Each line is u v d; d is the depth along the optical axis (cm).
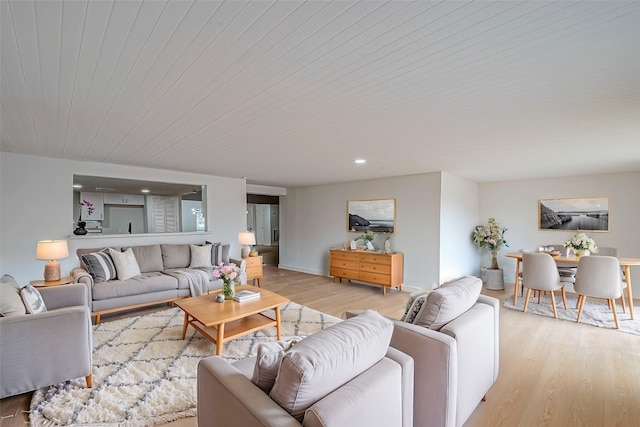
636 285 480
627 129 262
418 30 127
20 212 381
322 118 238
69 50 143
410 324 179
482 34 130
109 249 407
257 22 122
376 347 129
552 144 313
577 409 201
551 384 232
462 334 170
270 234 1245
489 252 627
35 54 146
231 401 116
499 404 206
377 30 127
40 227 394
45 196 398
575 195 532
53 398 206
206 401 133
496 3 110
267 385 122
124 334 316
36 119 243
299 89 186
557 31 127
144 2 109
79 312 213
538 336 326
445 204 510
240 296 325
